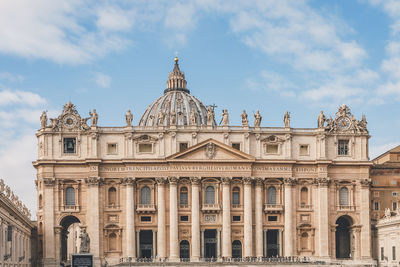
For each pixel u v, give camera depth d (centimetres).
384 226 12219
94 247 12281
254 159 12538
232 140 12725
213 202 12644
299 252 12581
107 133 12681
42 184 12531
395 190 13338
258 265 10938
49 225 12362
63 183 12569
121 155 12662
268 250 12850
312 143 12925
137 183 12594
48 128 12669
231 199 12600
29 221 10988
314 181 12756
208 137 12719
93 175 12469
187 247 12556
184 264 11256
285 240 12544
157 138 12644
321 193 12681
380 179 13388
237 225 12556
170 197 12450
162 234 12400
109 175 12594
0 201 7750
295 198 12725
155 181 12600
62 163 12525
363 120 13112
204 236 12788
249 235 12444
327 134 12938
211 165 12550
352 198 12838
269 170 12688
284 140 12800
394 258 11519
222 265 11050
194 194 12456
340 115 13062
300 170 12800
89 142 12638
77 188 12556
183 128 12694
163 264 11131
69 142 12719
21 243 10306
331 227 12706
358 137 13050
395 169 13400
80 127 12700
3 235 8175
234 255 12612
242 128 12781
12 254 9100
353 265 11344
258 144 12775
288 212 12562
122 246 12444
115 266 10994
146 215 12525
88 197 12488
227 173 12562
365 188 12850
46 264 12219
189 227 12506
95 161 12438
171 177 12438
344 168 12900
